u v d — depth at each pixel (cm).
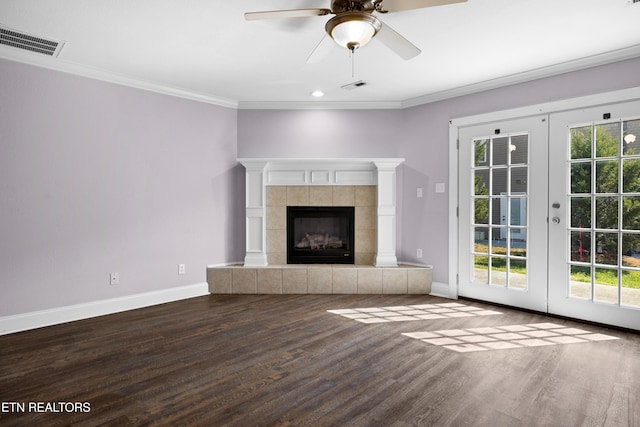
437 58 336
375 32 214
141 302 397
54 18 263
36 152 331
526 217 378
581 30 281
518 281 385
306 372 242
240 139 482
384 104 474
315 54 254
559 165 354
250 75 383
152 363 255
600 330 323
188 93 434
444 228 438
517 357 266
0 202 313
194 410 197
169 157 422
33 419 188
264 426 183
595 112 333
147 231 405
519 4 244
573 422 188
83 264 360
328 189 484
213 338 303
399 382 229
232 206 477
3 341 297
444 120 438
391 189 464
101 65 354
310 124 481
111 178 378
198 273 447
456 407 201
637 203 316
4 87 315
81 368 247
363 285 450
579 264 345
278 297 435
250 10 253
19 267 323
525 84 376
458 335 311
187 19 266
